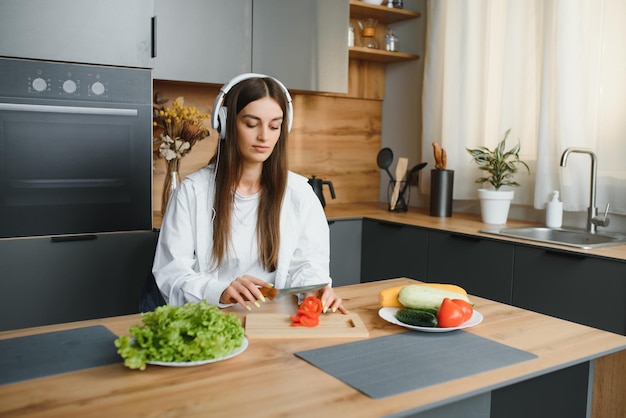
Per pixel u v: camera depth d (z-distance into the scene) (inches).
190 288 59.6
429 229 112.0
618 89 102.8
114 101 96.9
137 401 36.5
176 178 112.0
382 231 123.2
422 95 139.2
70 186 95.0
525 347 48.4
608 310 84.5
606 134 104.7
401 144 151.3
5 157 90.2
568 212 114.3
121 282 100.1
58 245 94.6
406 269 117.7
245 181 67.0
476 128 127.7
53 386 38.7
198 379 40.2
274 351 46.2
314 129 145.5
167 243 65.8
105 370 41.6
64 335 49.2
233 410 35.5
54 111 92.4
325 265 70.9
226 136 64.8
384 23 151.9
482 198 116.0
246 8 114.4
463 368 43.3
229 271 68.6
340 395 38.1
